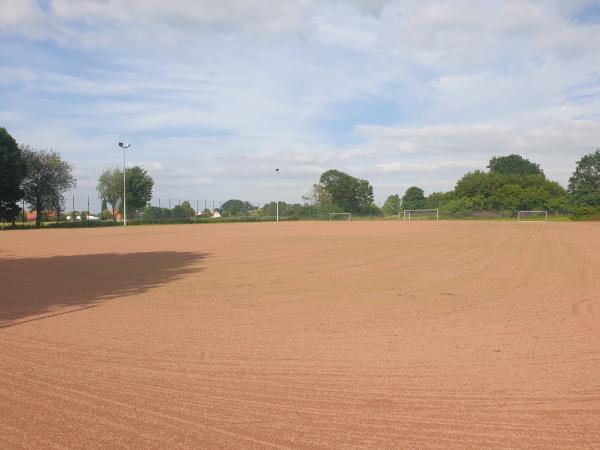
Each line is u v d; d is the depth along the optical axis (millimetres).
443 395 5309
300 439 4266
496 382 5711
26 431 4406
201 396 5262
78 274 15141
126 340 7516
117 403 5055
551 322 8734
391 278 14133
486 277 14375
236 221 78188
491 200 89000
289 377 5875
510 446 4145
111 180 83625
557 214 84562
